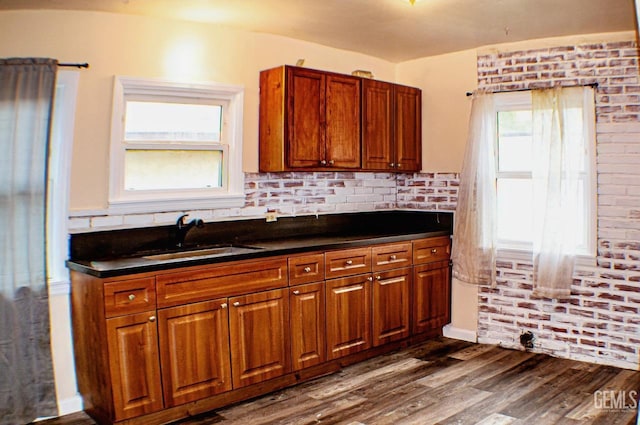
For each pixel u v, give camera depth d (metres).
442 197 4.73
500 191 4.43
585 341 4.02
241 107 3.86
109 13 3.32
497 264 4.40
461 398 3.35
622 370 3.82
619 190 3.84
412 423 3.01
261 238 4.07
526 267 4.26
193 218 3.71
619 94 3.82
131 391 2.86
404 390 3.48
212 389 3.15
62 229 3.21
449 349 4.32
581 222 4.02
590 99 3.92
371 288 4.01
